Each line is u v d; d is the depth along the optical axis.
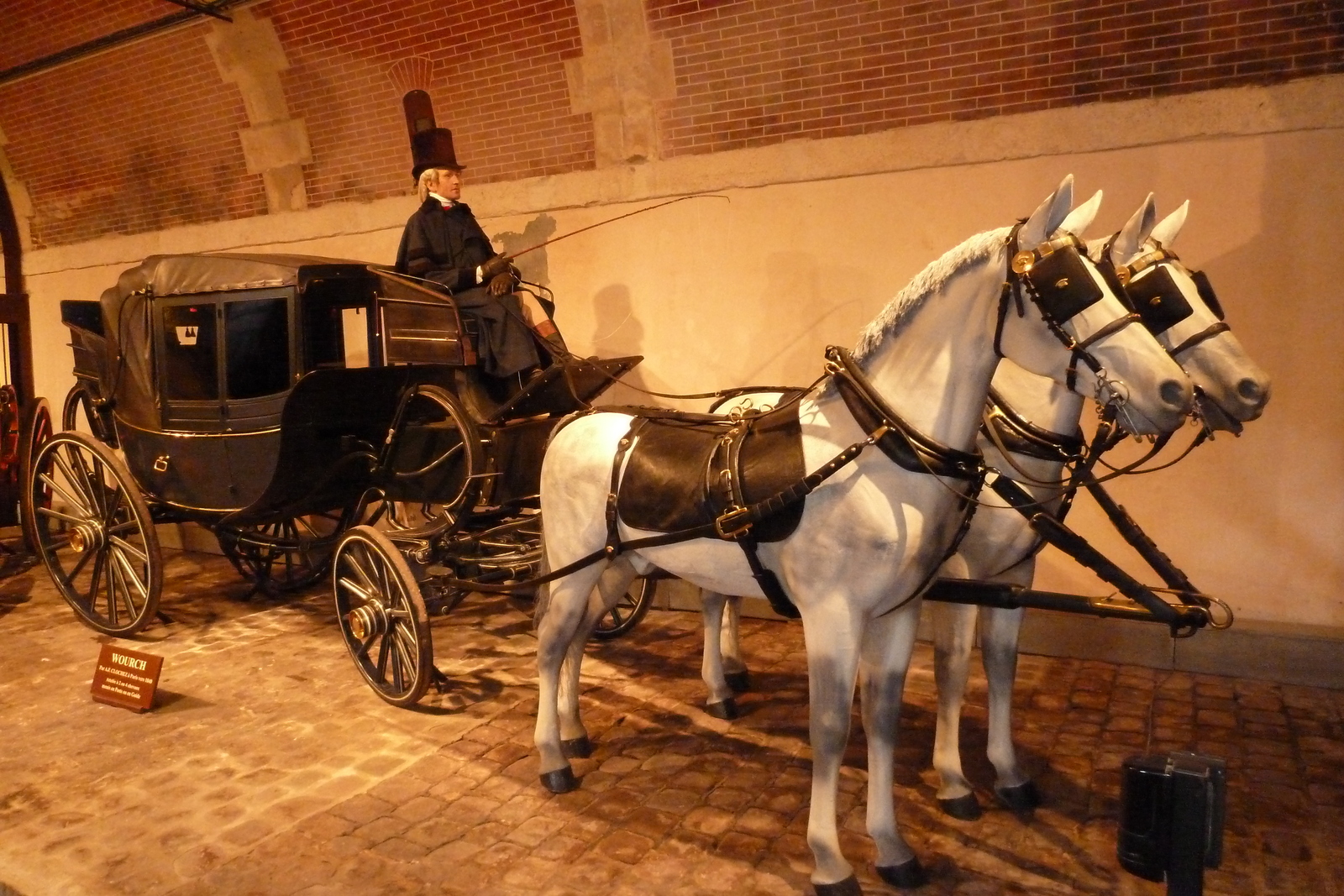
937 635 3.53
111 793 3.79
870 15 5.38
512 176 6.85
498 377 5.11
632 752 4.12
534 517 4.79
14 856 3.33
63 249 9.62
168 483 5.40
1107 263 2.54
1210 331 3.15
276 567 7.63
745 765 3.98
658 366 6.41
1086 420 5.29
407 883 3.12
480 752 4.14
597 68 6.17
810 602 2.89
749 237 6.00
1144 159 4.97
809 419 3.00
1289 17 4.58
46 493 7.25
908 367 2.76
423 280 5.11
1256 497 4.96
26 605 6.62
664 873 3.16
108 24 7.84
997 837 3.36
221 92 7.80
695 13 5.79
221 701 4.76
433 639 5.70
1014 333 2.54
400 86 6.97
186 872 3.20
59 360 9.88
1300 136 4.68
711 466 3.13
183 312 5.13
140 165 8.70
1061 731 4.24
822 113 5.70
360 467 5.03
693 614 6.25
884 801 3.09
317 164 7.72
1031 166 5.22
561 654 3.75
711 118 6.04
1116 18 4.89
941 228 5.46
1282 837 3.32
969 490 2.84
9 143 9.44
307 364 4.88
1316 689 4.72
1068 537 3.13
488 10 6.33
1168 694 4.68
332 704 4.71
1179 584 3.43
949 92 5.35
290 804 3.67
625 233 6.41
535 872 3.17
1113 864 3.18
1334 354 4.73
